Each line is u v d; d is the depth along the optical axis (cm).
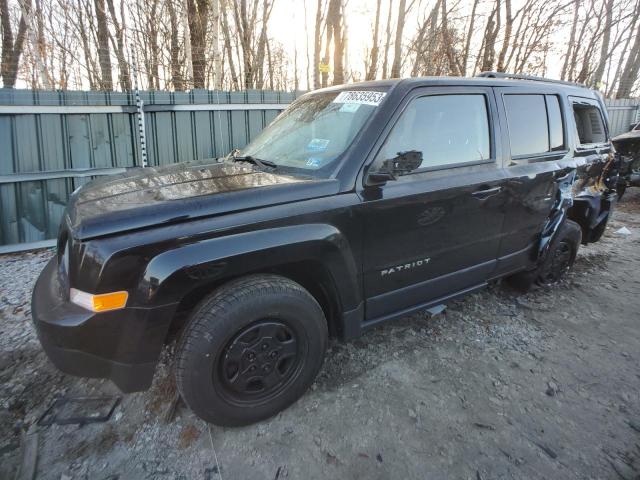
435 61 1040
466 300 388
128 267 191
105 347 197
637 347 318
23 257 502
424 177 271
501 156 316
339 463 210
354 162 245
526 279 390
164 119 581
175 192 227
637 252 531
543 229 370
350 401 253
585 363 296
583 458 215
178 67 941
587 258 505
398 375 277
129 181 265
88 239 194
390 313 282
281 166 275
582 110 434
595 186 436
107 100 540
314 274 245
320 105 307
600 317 362
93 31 1201
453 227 290
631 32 1505
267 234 212
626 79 1563
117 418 239
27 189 516
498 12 998
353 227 241
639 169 801
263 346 222
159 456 214
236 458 212
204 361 205
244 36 1230
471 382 272
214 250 200
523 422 239
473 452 217
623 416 246
